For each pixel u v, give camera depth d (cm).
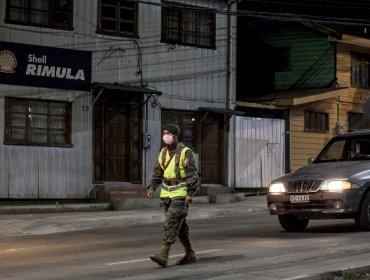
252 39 2883
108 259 976
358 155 1288
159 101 2117
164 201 882
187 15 2202
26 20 1881
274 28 2812
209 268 856
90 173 1975
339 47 2672
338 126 2625
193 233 1315
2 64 1831
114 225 1596
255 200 2145
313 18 2680
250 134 2328
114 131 2044
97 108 2016
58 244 1204
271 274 801
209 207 1897
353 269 815
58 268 894
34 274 844
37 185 1878
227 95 2278
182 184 870
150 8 2112
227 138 2261
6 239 1309
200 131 2214
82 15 1970
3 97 1833
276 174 2397
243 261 909
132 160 2066
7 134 1839
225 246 1078
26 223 1502
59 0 1936
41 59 1892
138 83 2077
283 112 2452
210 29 2259
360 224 1182
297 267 849
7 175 1831
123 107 2066
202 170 2212
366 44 2689
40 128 1897
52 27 1912
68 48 1942
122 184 2036
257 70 2861
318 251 980
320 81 2691
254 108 2367
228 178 2252
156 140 2111
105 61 2012
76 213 1775
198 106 2206
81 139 1962
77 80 1958
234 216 1778
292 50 2764
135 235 1352
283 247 1040
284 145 2436
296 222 1284
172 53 2153
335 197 1147
